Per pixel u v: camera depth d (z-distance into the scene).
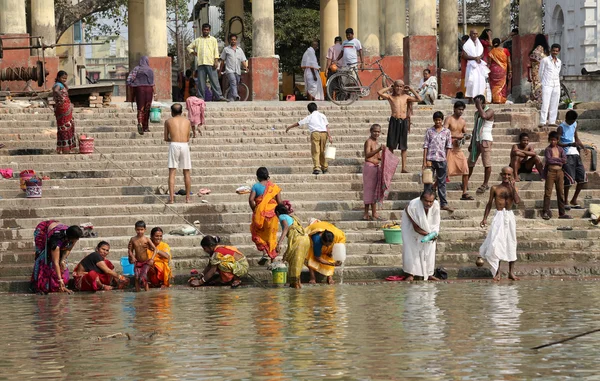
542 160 21.20
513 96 29.62
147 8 27.88
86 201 19.16
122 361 9.74
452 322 11.77
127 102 26.72
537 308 12.86
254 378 8.90
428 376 8.88
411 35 28.88
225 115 24.17
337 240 15.97
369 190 18.62
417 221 15.98
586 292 14.46
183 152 19.06
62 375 9.18
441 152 19.09
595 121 24.73
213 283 15.81
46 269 15.41
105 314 12.92
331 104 25.20
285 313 12.68
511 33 30.62
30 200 18.95
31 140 22.58
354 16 39.44
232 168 20.91
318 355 9.87
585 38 43.94
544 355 9.77
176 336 11.09
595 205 19.20
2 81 27.73
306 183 20.19
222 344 10.55
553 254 17.27
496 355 9.77
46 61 28.58
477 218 19.00
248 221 18.70
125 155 21.53
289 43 44.50
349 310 12.86
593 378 8.77
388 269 16.44
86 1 37.97
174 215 18.41
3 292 15.60
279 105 24.89
